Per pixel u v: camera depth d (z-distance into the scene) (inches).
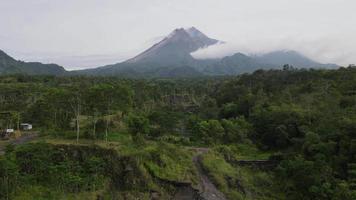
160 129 3786.9
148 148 2847.0
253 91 5777.6
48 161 2317.9
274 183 3115.2
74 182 2177.7
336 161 3048.7
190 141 3831.2
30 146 2413.9
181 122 4522.6
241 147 3868.1
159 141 3353.8
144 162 2608.3
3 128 3442.4
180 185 2561.5
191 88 6958.7
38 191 2100.1
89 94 3016.7
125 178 2415.1
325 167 2913.4
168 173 2652.6
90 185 2240.4
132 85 5757.9
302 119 3937.0
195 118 4365.2
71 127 3297.2
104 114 3316.9
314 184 2797.7
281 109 4239.7
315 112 4035.4
